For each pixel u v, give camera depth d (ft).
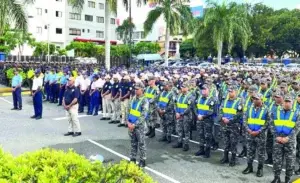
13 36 143.64
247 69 83.41
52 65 90.84
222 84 48.16
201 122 32.22
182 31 109.70
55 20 231.09
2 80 90.12
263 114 26.68
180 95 34.83
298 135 29.71
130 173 11.66
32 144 34.68
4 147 33.09
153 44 190.08
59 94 62.23
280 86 39.55
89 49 186.29
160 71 70.23
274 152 25.14
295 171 28.19
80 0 85.76
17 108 56.54
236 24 112.98
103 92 49.16
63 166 12.57
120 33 194.29
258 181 25.89
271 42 200.75
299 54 212.64
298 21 199.52
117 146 34.78
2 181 11.26
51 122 46.47
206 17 111.86
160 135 40.93
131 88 44.01
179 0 106.83
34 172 12.19
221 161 30.32
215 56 190.60
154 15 107.55
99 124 46.14
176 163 29.96
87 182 11.86
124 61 134.21
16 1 71.10
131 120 28.45
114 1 84.89
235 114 29.35
